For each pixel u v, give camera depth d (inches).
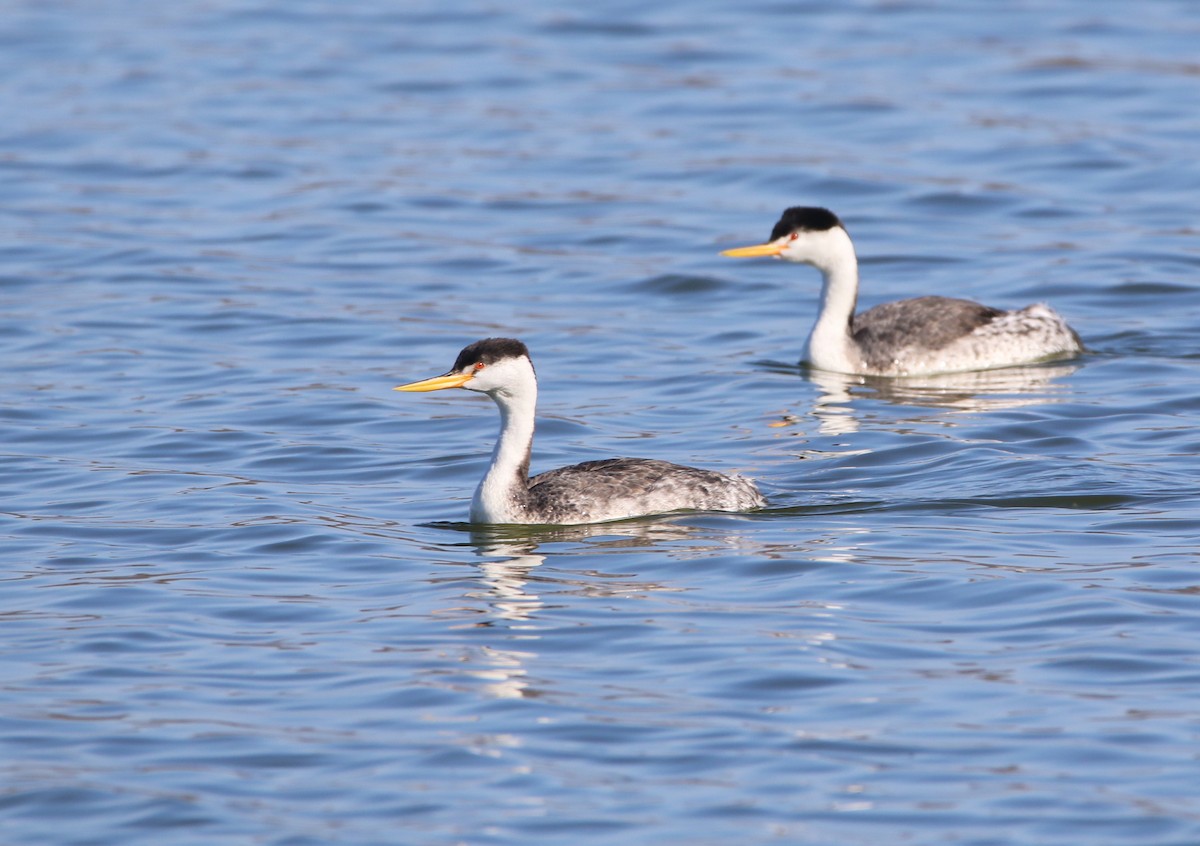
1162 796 384.2
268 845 369.1
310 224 1052.5
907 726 420.5
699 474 608.7
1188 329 856.9
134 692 449.1
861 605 502.6
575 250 1010.7
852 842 367.2
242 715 434.3
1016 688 441.1
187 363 810.2
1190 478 620.1
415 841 370.3
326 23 1562.5
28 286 936.3
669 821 377.1
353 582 535.8
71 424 717.9
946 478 633.6
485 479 598.2
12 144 1213.7
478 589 525.7
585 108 1293.1
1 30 1533.0
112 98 1327.5
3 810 386.0
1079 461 645.3
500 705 436.8
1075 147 1170.0
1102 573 521.3
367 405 747.4
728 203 1090.1
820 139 1205.1
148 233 1034.1
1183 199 1069.1
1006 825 373.4
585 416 732.7
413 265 980.6
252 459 675.4
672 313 909.8
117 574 543.5
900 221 1051.9
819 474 645.9
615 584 528.1
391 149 1207.6
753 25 1518.2
